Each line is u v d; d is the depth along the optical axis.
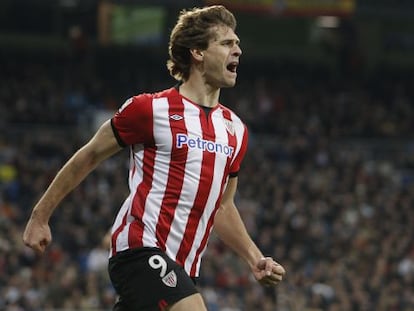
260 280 6.33
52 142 30.36
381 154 34.75
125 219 6.03
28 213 25.36
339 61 42.69
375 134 37.53
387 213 29.30
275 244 25.64
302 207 28.45
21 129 32.56
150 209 5.96
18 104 33.62
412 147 35.19
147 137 5.99
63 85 36.06
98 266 20.83
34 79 36.38
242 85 39.28
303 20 43.16
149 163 6.00
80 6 37.22
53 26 39.84
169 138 5.97
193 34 6.07
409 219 29.19
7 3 39.16
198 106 6.10
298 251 24.77
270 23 42.84
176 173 5.97
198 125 6.05
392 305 22.59
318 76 41.47
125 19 38.28
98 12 38.56
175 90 6.14
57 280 20.03
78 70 37.81
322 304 21.70
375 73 43.00
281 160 32.66
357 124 37.84
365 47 43.22
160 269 5.86
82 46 38.62
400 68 43.41
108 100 35.94
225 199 6.41
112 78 38.19
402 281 24.47
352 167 32.81
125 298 6.00
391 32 43.66
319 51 43.22
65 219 24.64
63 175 6.04
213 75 6.08
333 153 33.81
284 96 38.84
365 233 27.44
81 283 20.17
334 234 27.12
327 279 23.17
